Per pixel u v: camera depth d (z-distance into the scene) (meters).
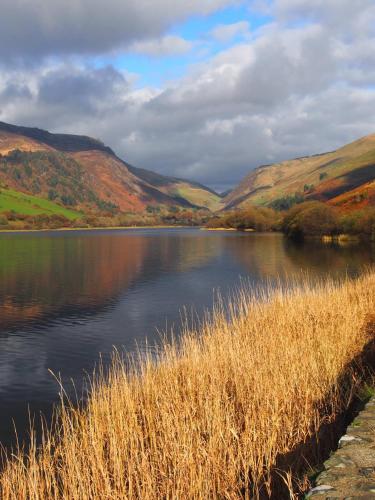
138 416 8.57
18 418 12.77
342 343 11.28
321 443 7.15
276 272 44.19
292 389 8.48
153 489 6.21
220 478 6.42
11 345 20.45
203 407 7.95
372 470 4.14
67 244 94.31
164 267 50.97
